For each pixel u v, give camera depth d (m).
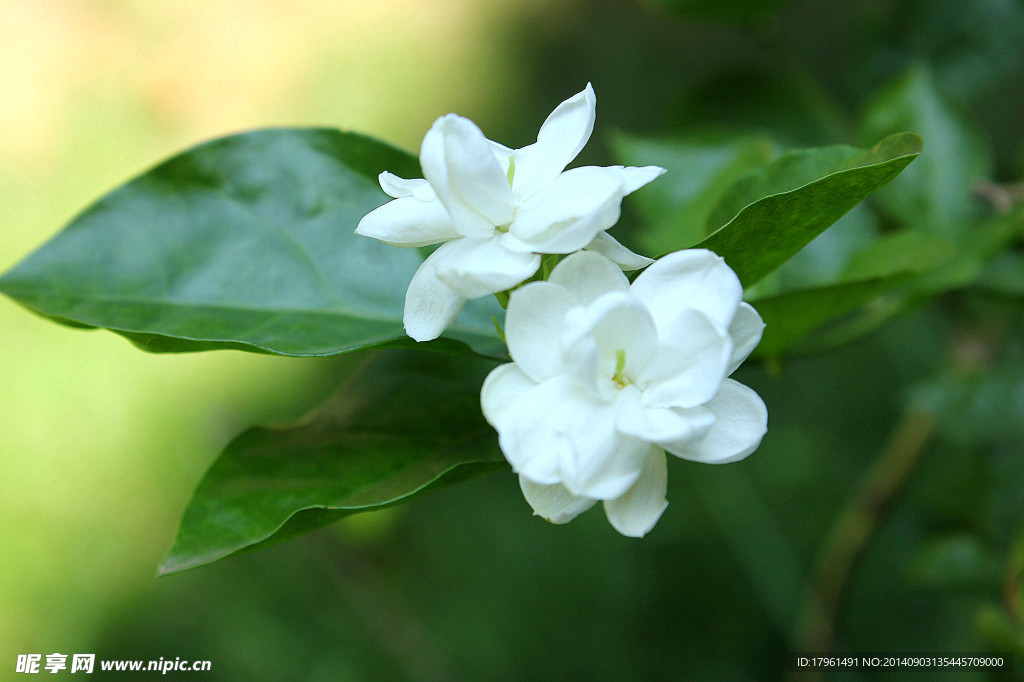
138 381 0.61
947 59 0.39
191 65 0.85
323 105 0.80
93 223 0.30
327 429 0.29
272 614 0.52
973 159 0.34
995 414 0.34
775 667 0.49
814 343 0.33
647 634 0.51
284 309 0.30
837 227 0.34
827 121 0.38
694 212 0.32
